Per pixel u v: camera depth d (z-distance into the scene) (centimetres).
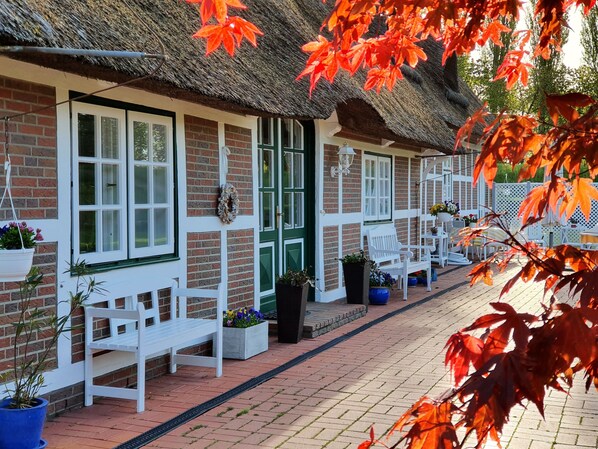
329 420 553
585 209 216
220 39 277
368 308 1109
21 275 449
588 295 173
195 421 547
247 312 794
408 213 1505
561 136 192
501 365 168
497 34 292
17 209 514
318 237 1078
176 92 593
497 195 2361
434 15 228
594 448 494
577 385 665
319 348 813
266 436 514
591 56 2359
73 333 567
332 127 1095
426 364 739
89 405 577
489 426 177
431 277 1469
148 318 663
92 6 535
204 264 754
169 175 694
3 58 495
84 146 584
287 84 789
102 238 606
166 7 680
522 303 1179
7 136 484
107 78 533
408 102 1316
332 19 231
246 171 843
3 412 454
